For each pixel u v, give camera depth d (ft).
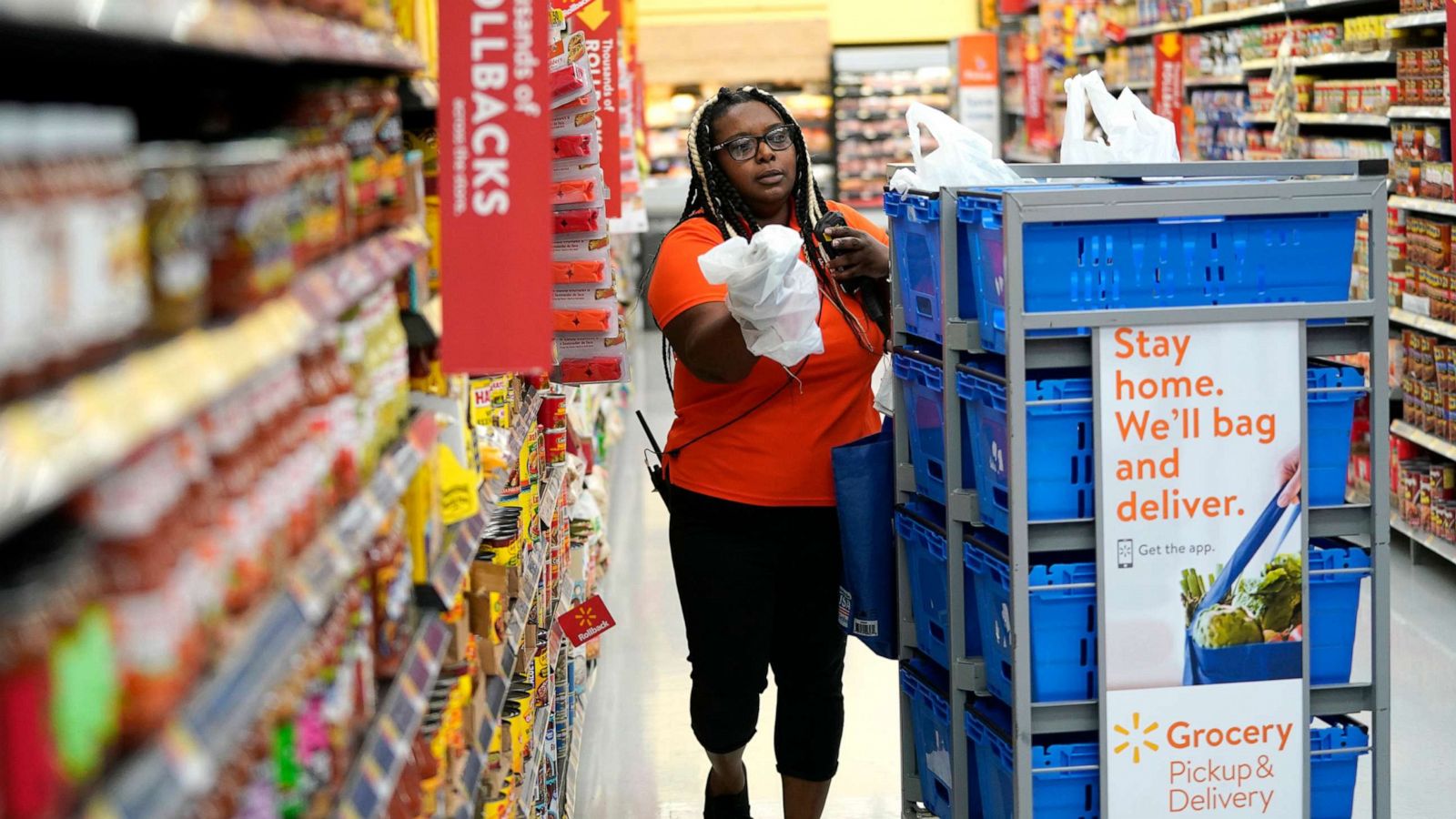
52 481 2.43
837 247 11.12
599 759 15.15
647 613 19.95
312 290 4.54
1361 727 9.41
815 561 11.48
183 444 3.29
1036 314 8.71
